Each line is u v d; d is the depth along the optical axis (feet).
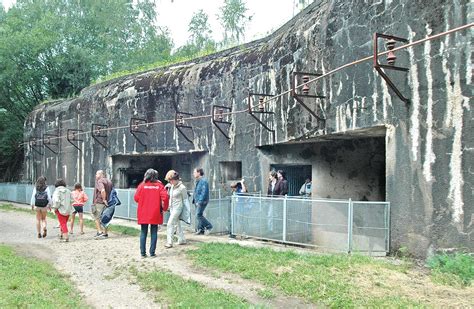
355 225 27.27
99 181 39.81
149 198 29.32
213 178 48.83
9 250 31.83
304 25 36.40
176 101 54.24
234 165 48.96
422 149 24.66
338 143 38.04
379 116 27.53
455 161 23.11
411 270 22.63
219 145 47.98
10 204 77.66
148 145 58.13
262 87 41.81
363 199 36.55
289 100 37.50
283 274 21.97
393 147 26.50
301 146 40.45
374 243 26.73
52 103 86.58
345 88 30.58
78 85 104.78
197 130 51.19
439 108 23.89
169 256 29.19
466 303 17.54
